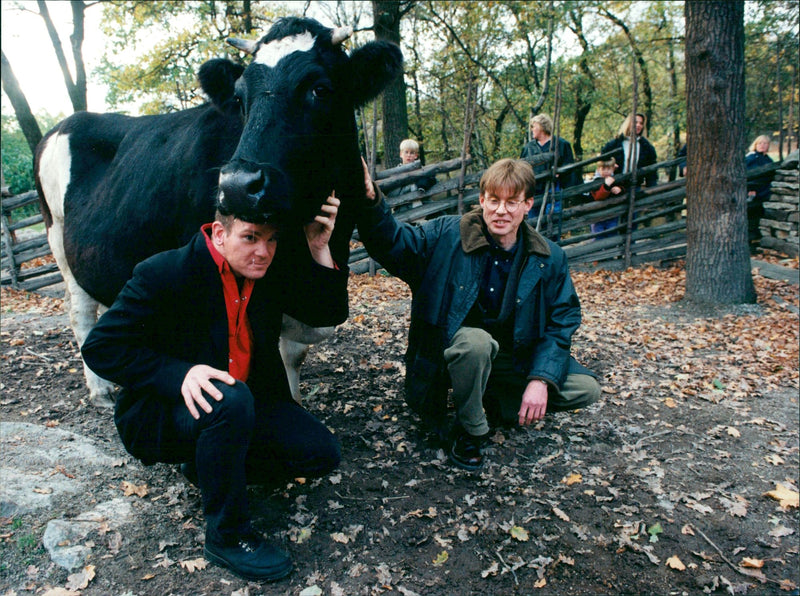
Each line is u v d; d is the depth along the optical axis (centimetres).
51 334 484
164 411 195
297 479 264
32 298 684
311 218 230
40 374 389
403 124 1083
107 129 351
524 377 272
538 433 319
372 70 233
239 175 180
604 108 1716
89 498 244
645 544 235
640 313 574
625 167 765
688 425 339
